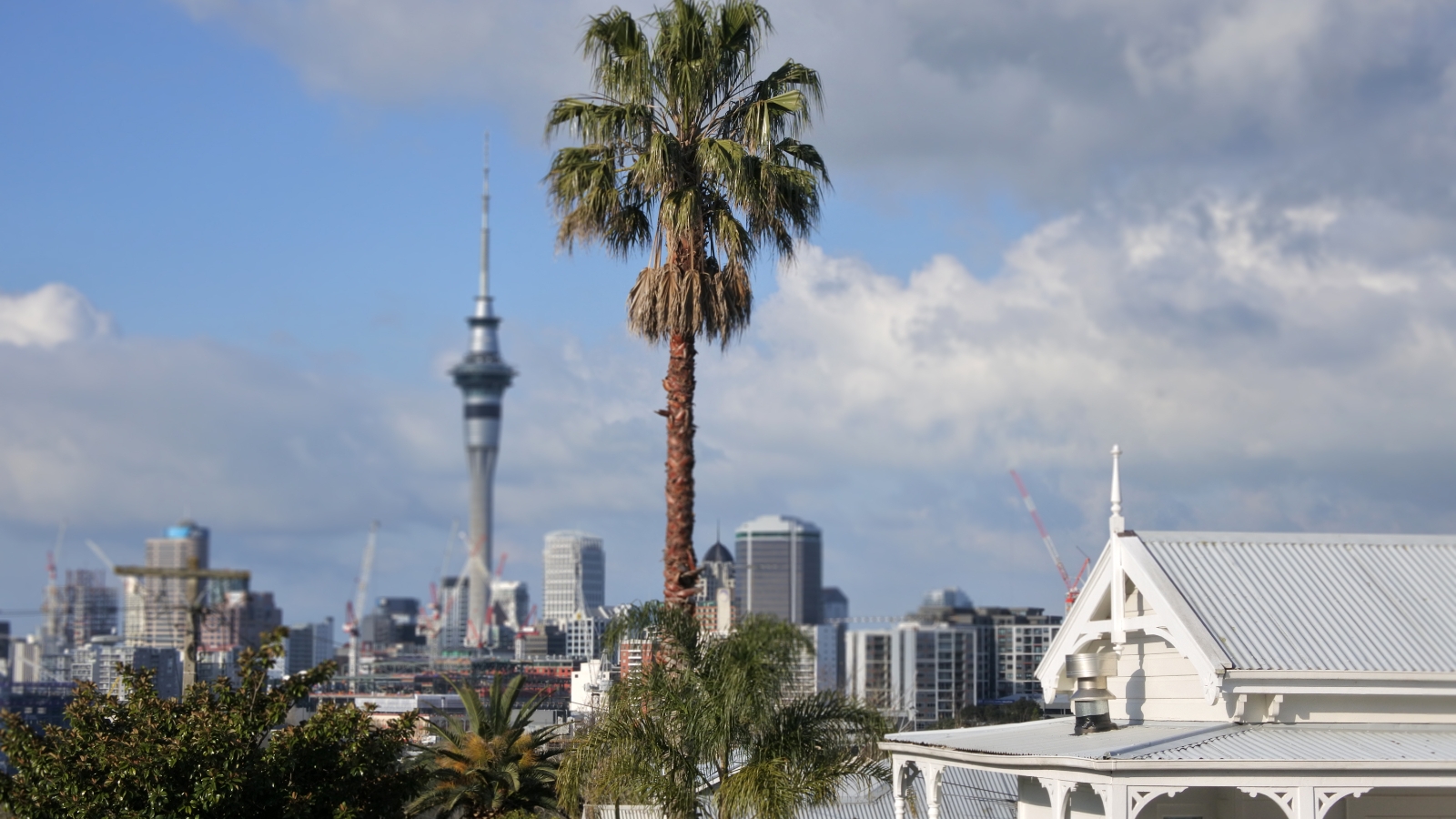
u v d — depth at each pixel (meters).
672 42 32.28
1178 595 25.84
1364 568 27.53
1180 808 25.72
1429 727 24.75
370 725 28.56
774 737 26.75
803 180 32.22
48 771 25.16
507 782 37.69
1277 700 24.42
